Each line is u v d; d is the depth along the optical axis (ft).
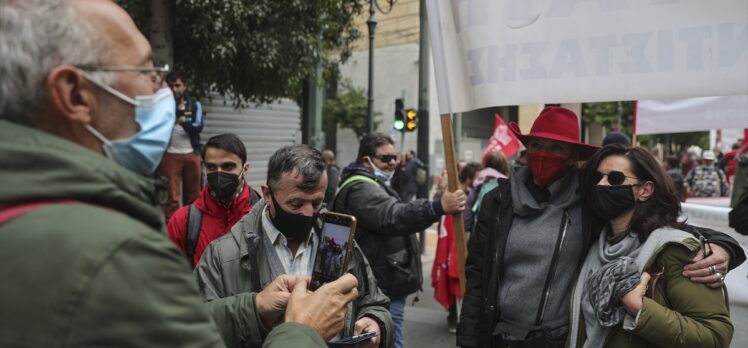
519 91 7.93
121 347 2.78
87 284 2.73
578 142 8.21
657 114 20.62
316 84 33.83
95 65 3.41
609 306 6.60
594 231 7.76
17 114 3.22
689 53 6.86
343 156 88.84
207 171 10.59
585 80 7.46
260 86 26.71
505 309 8.03
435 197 23.29
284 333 4.58
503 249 8.32
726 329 6.47
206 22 22.90
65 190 2.98
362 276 7.42
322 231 6.21
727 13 6.64
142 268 2.92
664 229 6.89
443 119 8.95
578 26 7.49
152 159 3.86
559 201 8.35
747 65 6.59
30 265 2.73
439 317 20.75
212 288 6.98
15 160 2.97
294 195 6.85
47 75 3.22
